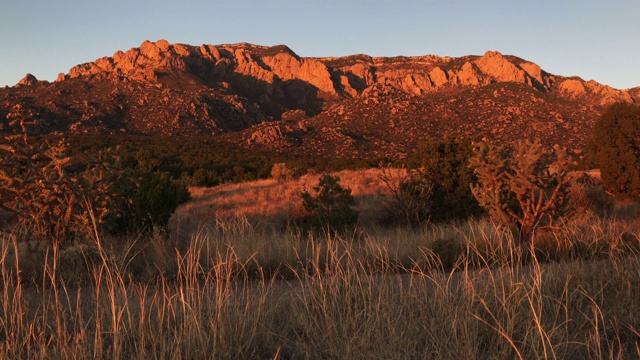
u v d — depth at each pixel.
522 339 3.81
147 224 9.54
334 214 12.35
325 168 48.28
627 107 19.45
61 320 4.16
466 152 14.62
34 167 7.09
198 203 20.95
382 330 3.90
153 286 5.65
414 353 3.52
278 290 5.43
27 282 5.70
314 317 4.23
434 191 14.73
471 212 14.07
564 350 3.57
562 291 4.81
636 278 5.10
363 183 22.33
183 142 109.50
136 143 94.31
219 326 3.79
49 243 6.89
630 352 3.66
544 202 9.64
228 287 4.86
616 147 19.12
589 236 7.71
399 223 14.21
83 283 5.78
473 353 3.46
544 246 7.89
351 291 4.70
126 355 3.60
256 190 24.53
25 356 3.57
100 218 7.48
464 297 4.34
